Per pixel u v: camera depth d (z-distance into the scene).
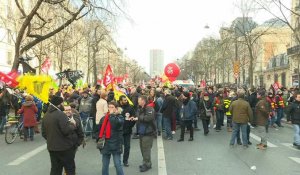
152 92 17.02
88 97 16.28
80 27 34.56
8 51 46.41
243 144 13.79
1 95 17.16
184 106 15.39
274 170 10.09
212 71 80.12
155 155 12.20
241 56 60.75
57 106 7.64
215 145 14.32
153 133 10.00
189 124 15.42
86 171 9.95
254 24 36.59
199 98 19.98
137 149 13.39
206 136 16.98
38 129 17.20
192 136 15.51
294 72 51.78
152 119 9.89
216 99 18.88
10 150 13.05
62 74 28.55
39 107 18.83
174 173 9.68
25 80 10.23
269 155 12.27
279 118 21.12
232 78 79.88
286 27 56.59
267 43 67.31
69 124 7.53
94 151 12.92
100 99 14.52
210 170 10.04
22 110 15.15
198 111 19.42
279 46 68.88
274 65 64.50
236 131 13.99
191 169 10.15
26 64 24.97
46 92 10.03
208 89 20.47
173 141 15.40
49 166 10.52
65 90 21.84
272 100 20.47
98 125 8.23
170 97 15.89
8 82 18.84
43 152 12.67
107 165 8.24
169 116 15.85
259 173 9.73
